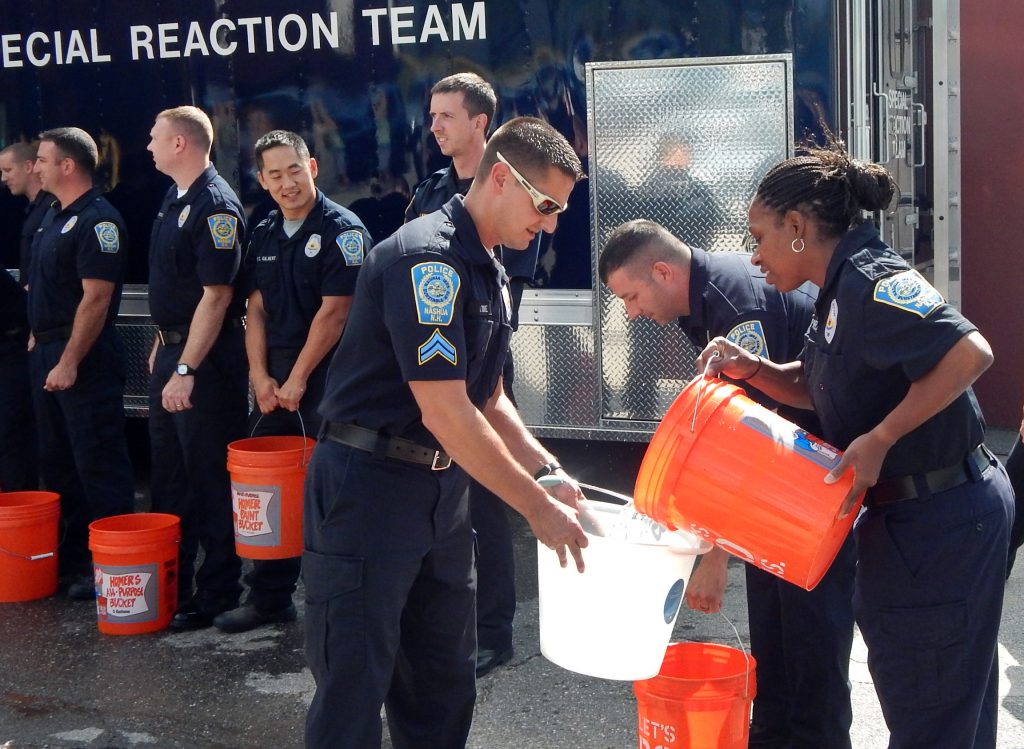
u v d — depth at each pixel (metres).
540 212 2.52
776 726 3.06
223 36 5.34
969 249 6.91
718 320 2.86
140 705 3.70
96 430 4.70
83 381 4.68
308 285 4.20
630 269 2.95
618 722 3.50
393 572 2.59
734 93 4.76
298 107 5.29
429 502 2.64
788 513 2.30
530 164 2.47
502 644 3.91
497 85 5.04
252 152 5.37
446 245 2.48
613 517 2.64
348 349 2.62
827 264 2.41
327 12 5.20
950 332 2.18
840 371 2.35
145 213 5.57
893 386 2.31
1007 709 3.50
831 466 2.30
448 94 4.01
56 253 4.66
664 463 2.40
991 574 2.36
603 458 6.29
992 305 6.89
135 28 5.46
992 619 2.37
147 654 4.10
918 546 2.33
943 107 5.59
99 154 5.60
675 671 2.86
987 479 2.38
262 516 4.12
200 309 4.23
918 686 2.36
